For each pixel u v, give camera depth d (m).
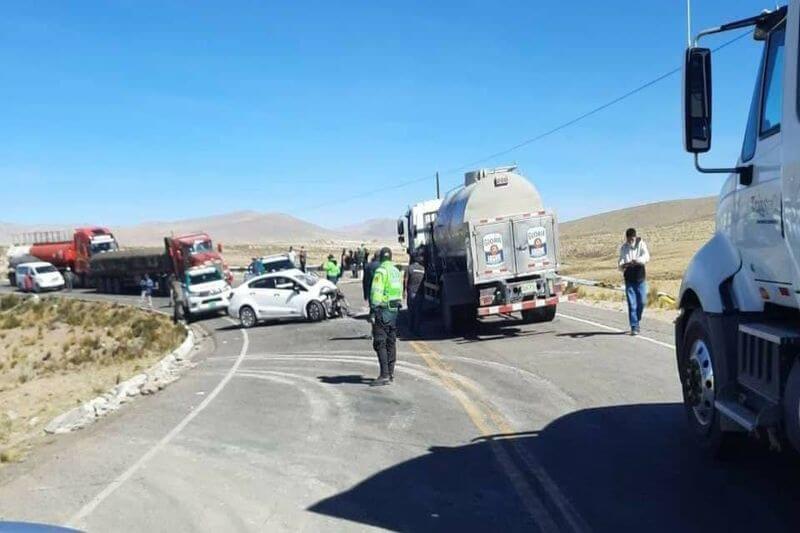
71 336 28.56
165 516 6.23
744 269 5.70
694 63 5.19
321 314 24.02
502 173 16.78
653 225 137.25
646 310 19.77
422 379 11.85
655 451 7.01
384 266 11.68
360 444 8.14
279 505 6.33
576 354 12.98
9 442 10.20
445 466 7.10
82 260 57.56
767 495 5.67
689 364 6.82
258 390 12.15
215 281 30.69
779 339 4.78
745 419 5.31
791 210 4.66
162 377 14.84
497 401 9.77
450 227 17.83
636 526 5.29
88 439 9.52
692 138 5.20
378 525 5.70
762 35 5.28
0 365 22.20
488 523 5.58
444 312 17.47
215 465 7.72
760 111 5.29
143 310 35.78
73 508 6.62
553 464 6.89
